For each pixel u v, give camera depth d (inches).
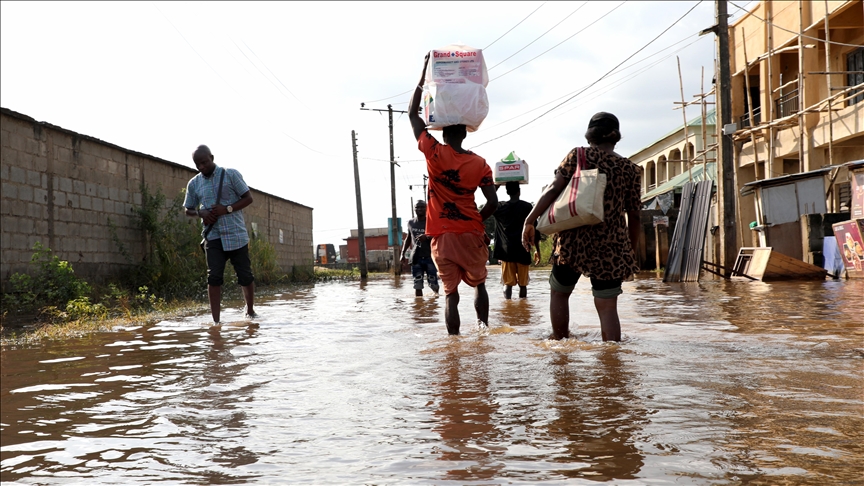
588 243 158.2
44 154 375.2
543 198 167.8
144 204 483.5
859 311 214.1
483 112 191.0
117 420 93.8
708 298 295.6
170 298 418.9
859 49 666.2
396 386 111.1
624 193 163.8
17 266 350.0
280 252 856.3
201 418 94.0
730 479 63.2
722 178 577.0
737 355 130.3
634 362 124.6
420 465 70.4
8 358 157.8
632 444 74.7
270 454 76.2
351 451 76.3
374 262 1672.0
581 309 249.0
